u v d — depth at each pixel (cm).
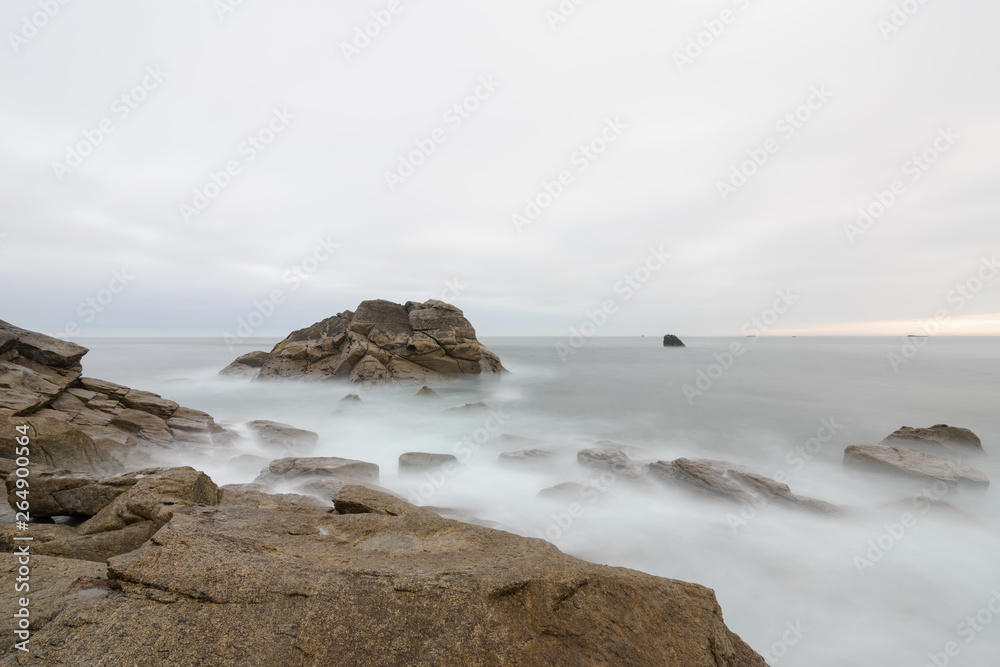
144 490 690
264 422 1938
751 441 2112
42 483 779
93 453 1074
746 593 888
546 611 424
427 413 2556
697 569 968
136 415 1580
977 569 967
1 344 1531
